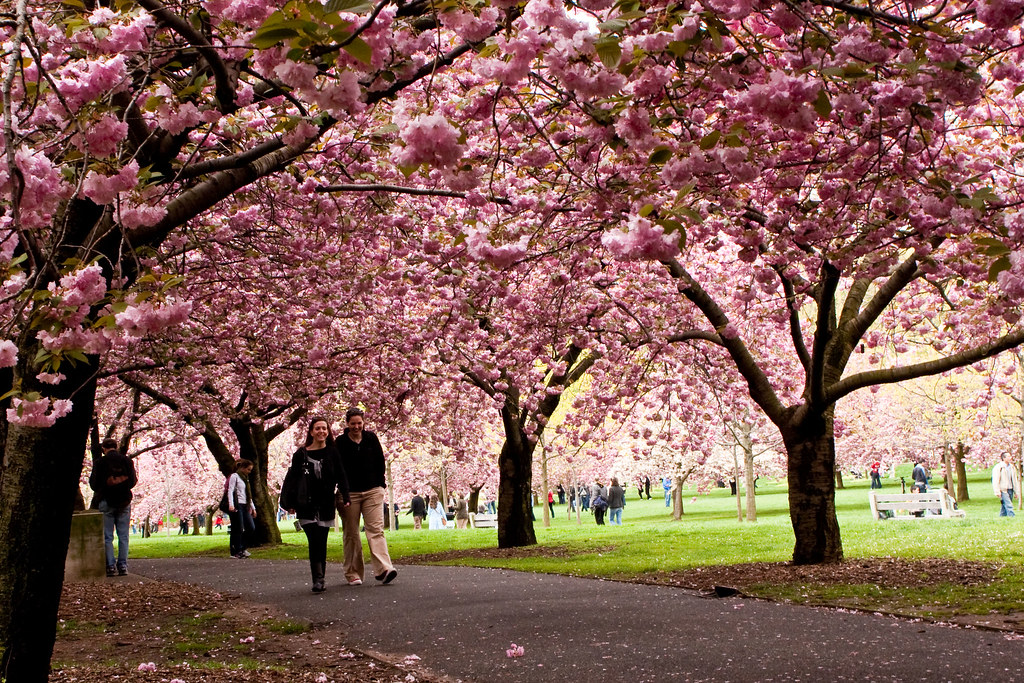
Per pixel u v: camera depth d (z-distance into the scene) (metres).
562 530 24.33
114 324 3.46
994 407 30.45
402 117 3.36
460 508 34.84
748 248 8.19
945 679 4.95
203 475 43.16
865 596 8.42
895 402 36.84
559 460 40.00
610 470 40.12
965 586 8.72
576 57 3.59
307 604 9.34
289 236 11.17
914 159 6.74
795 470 11.55
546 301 12.62
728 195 7.56
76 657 6.76
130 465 14.70
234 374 16.78
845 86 4.24
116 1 3.85
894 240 7.26
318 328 12.70
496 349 13.84
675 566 12.10
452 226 9.14
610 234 3.78
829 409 11.48
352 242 11.27
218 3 3.55
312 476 10.41
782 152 7.06
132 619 8.83
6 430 5.55
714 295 15.02
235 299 13.57
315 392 16.05
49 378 3.89
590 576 11.48
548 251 8.79
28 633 4.56
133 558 20.50
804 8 4.18
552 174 8.11
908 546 13.59
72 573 12.74
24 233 3.33
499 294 11.01
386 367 15.45
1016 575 9.23
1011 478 23.64
